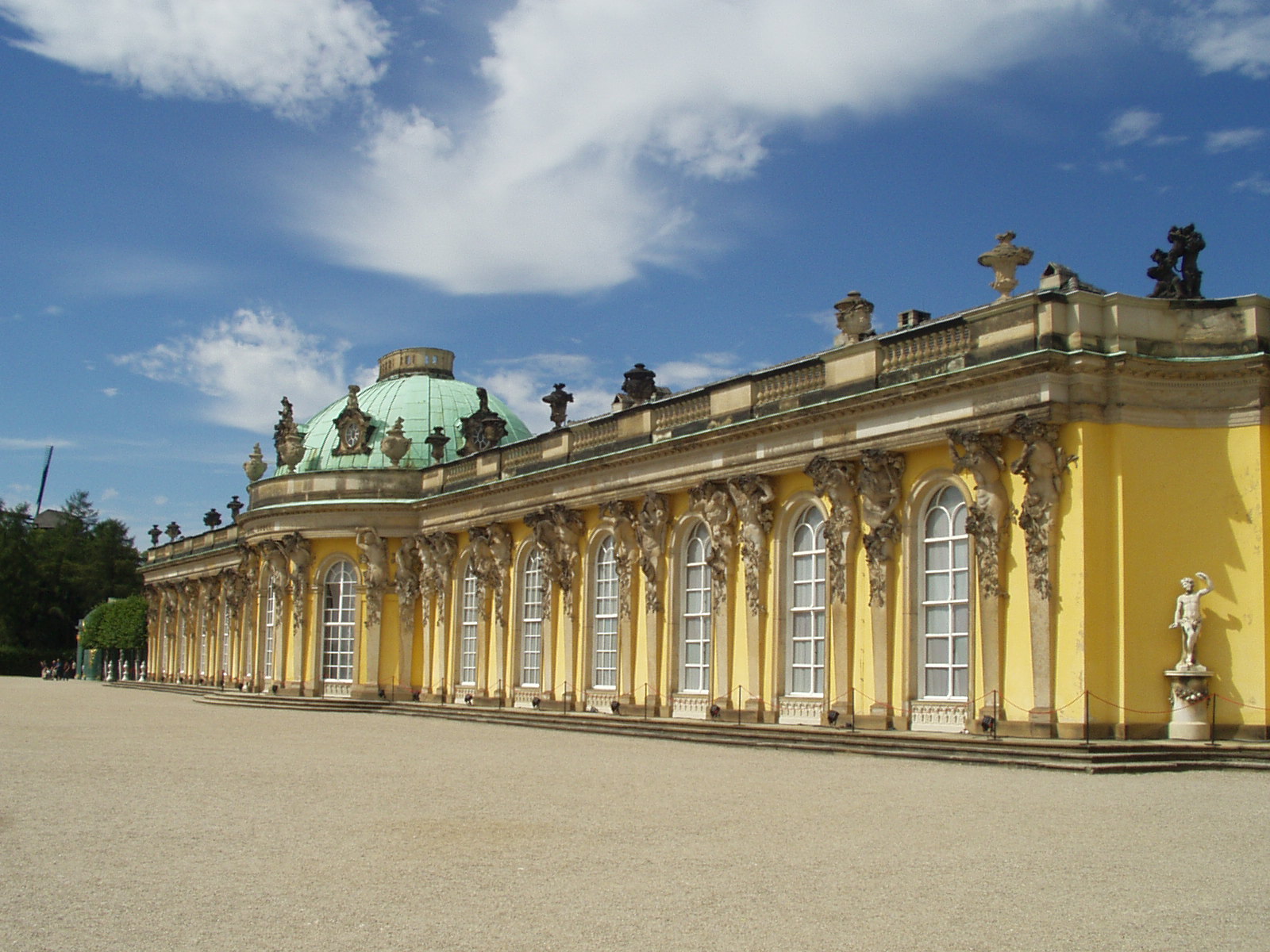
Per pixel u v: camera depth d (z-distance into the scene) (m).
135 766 30.42
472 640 66.44
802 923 13.52
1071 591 34.16
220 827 20.14
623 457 52.09
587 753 35.69
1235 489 34.75
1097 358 34.56
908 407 38.91
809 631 43.56
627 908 14.27
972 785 26.12
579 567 56.34
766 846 18.22
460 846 18.31
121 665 127.25
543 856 17.50
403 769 30.12
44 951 12.43
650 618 50.50
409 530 72.69
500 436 69.62
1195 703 33.50
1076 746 30.97
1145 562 34.28
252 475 85.69
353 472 74.19
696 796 24.41
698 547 49.34
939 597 38.41
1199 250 36.59
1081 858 17.23
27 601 155.62
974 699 36.41
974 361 37.12
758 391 45.94
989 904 14.43
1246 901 14.55
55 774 28.55
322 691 74.62
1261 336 35.28
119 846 18.42
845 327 44.19
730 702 45.94
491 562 63.38
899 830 19.75
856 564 40.72
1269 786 25.89
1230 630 34.31
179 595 111.50
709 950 12.48
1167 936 12.97
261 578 80.81
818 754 36.16
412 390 82.94
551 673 57.59
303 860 17.25
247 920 13.72
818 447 42.31
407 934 13.12
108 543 167.12
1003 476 36.12
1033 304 35.50
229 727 47.28
